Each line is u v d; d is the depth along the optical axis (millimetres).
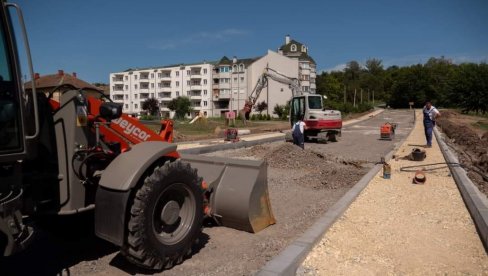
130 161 4379
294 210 7387
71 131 4414
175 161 4824
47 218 5109
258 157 14359
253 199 5996
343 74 127375
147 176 4469
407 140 21391
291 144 13477
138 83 106625
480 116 59688
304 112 22391
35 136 3863
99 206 4328
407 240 5438
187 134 26578
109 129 5027
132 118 5348
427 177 9961
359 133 30234
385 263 4688
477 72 65562
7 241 3574
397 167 11594
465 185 8047
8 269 4684
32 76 3750
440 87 95250
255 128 34188
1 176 3734
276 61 82500
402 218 6445
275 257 4578
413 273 4430
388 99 105562
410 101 98500
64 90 4574
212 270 4645
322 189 9258
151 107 84562
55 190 4500
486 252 5012
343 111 68312
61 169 4441
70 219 5293
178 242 4715
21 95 3742
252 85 82938
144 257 4336
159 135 5793
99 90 4934
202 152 16234
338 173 10688
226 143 18797
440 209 6973
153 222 4426
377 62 139875
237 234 5938
